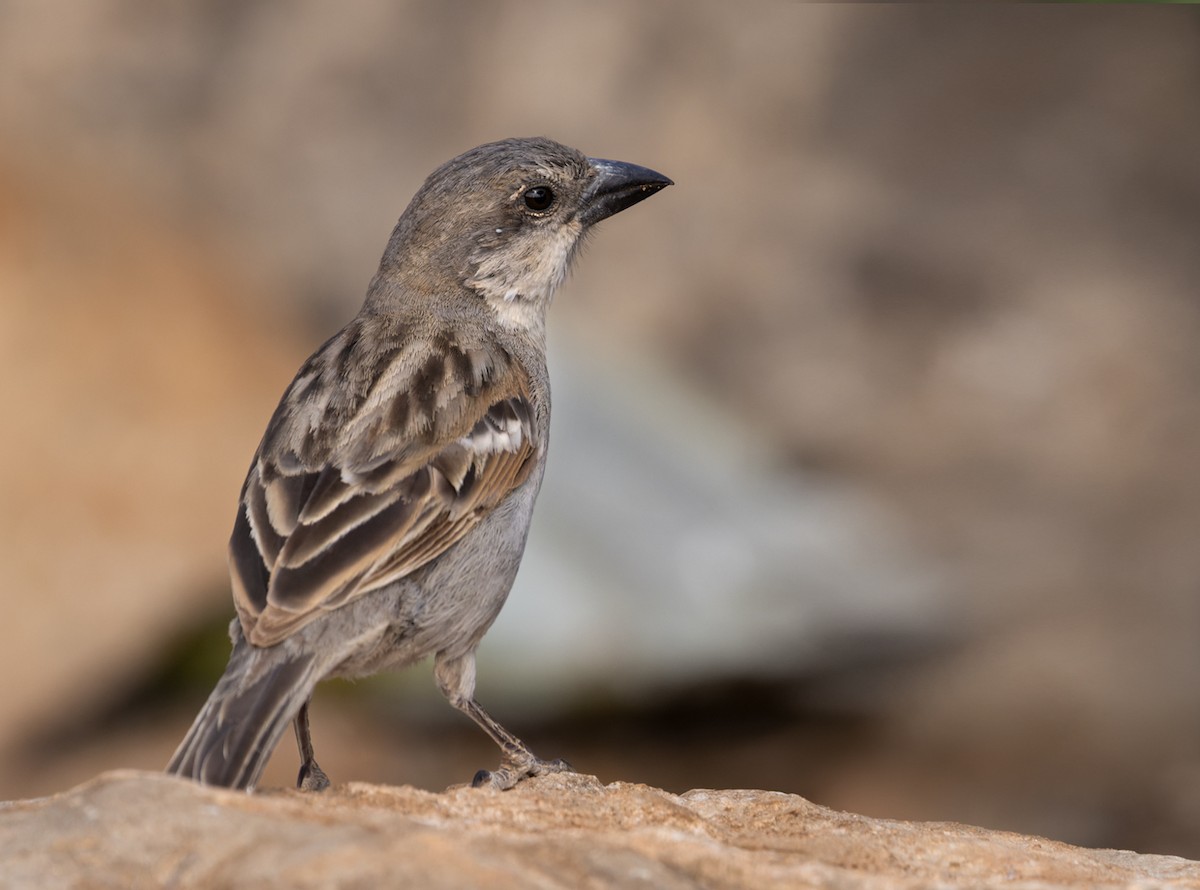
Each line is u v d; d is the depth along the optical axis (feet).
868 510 55.88
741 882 19.25
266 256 67.26
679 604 49.26
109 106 72.59
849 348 65.00
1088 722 48.91
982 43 76.43
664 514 52.39
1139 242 68.90
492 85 73.46
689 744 48.21
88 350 49.88
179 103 73.67
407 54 74.84
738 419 60.59
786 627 49.14
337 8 76.13
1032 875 21.17
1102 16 77.15
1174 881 21.72
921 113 73.56
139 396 49.75
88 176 56.39
